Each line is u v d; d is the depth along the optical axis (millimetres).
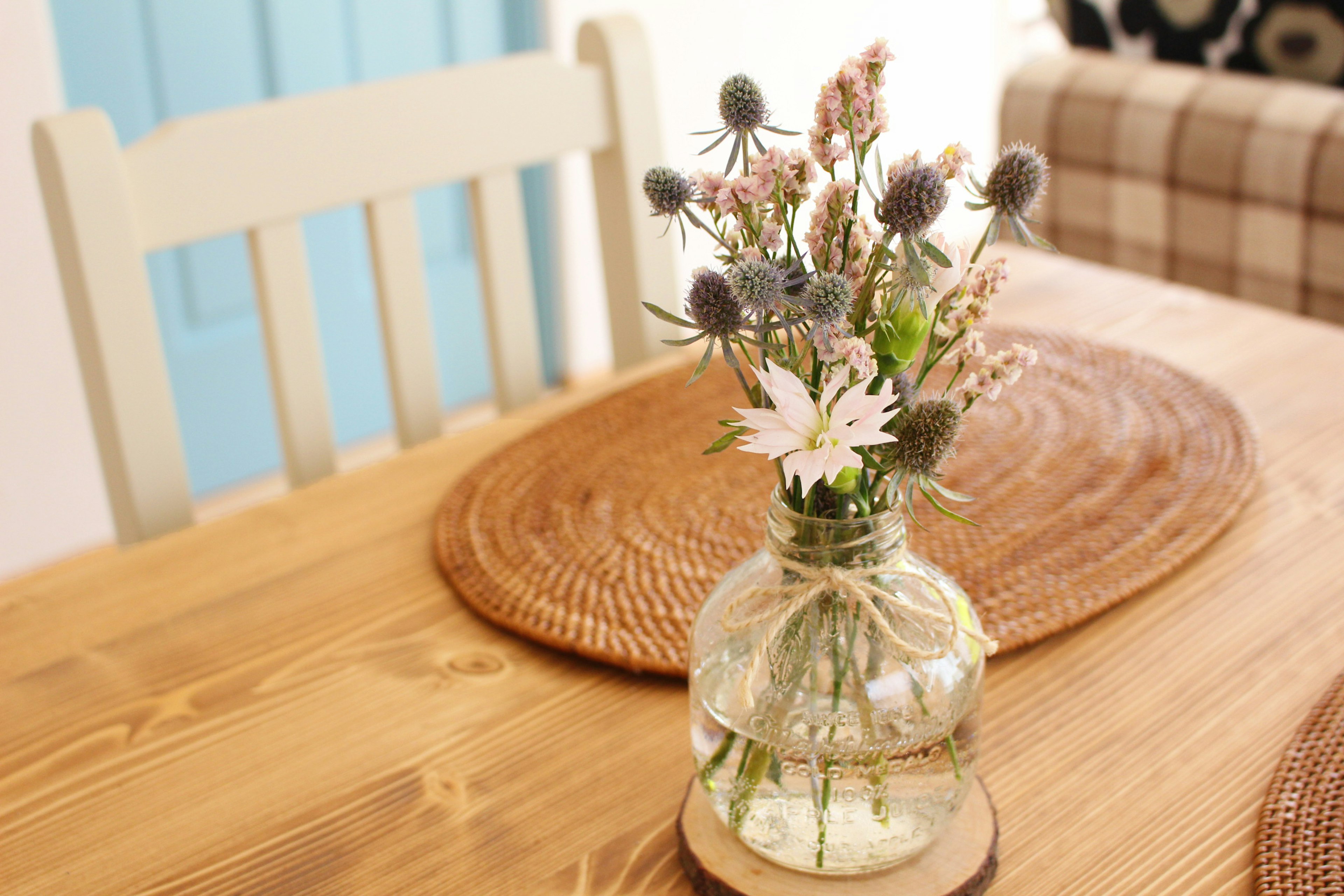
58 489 2049
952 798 617
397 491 900
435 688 735
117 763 696
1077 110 1877
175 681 744
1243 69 1780
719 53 2699
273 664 754
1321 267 1654
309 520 873
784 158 565
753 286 535
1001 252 1248
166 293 2102
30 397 1973
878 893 616
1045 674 726
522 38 2412
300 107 958
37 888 637
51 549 2072
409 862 644
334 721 717
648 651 734
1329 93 1652
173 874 641
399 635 772
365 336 2400
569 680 739
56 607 799
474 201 1062
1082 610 750
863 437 547
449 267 2477
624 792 674
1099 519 817
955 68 3285
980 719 618
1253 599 766
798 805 609
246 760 696
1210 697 706
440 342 2521
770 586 596
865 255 574
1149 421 909
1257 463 857
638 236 1140
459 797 674
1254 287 1754
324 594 805
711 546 812
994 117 3465
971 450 891
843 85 550
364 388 2438
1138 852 631
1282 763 660
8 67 1802
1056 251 562
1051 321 1075
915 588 599
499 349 1104
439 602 796
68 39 1896
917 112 3250
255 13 2064
